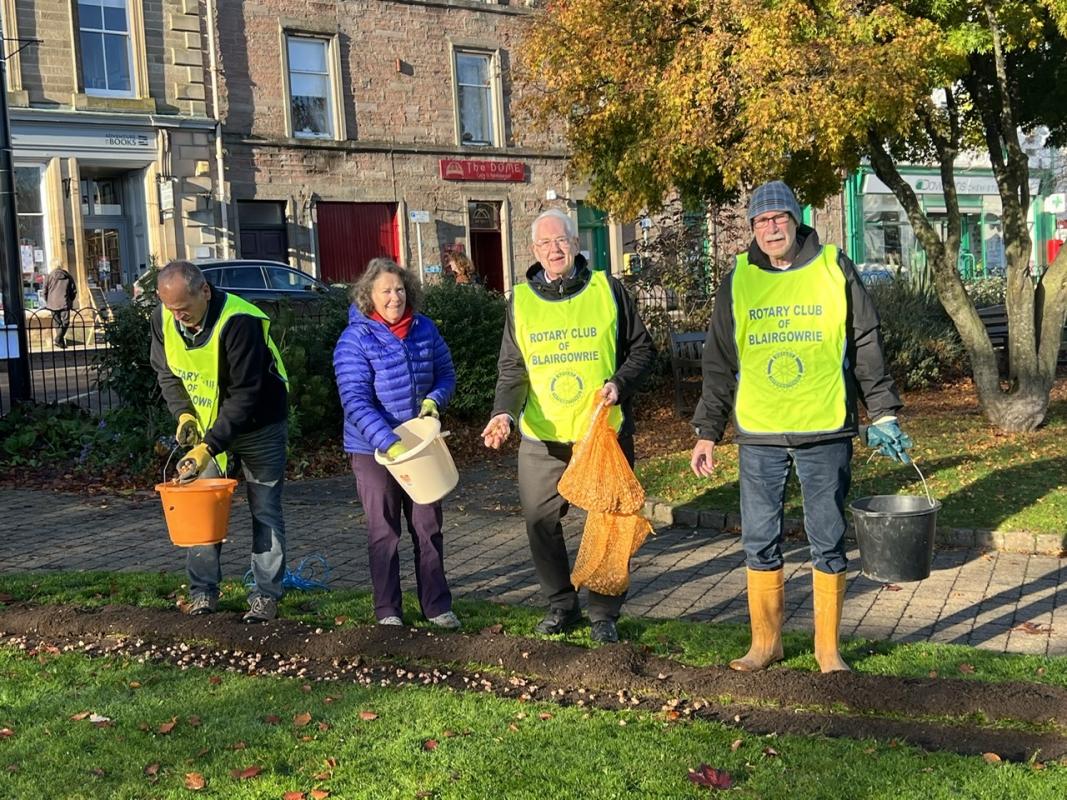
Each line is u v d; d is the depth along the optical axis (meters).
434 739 3.74
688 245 14.52
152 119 21.55
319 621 5.18
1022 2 9.55
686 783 3.34
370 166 24.73
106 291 21.66
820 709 4.00
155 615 5.14
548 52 11.66
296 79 23.86
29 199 20.66
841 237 31.94
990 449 8.95
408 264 25.36
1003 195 10.34
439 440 4.80
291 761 3.60
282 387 5.28
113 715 4.05
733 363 4.46
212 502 4.93
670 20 10.84
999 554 6.66
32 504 8.61
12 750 3.73
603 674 4.29
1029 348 9.91
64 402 11.55
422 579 5.08
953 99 11.02
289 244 23.72
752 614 4.47
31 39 19.75
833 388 4.25
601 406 4.59
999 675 4.28
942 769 3.40
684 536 7.29
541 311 4.77
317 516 8.07
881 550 4.17
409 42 25.23
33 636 5.10
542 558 4.96
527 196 27.28
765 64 9.52
